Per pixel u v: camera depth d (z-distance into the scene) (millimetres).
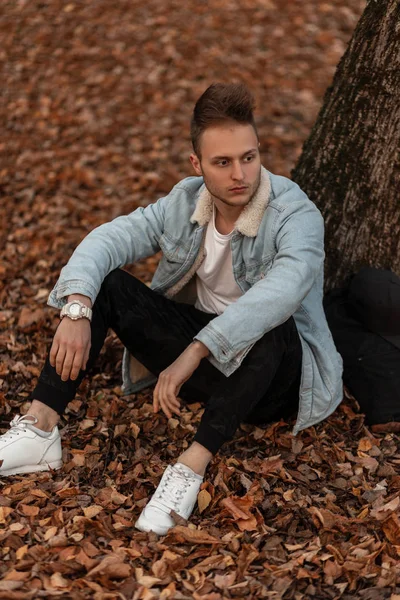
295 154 6312
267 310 2443
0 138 6523
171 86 7383
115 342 3592
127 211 5422
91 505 2553
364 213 3297
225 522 2496
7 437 2631
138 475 2738
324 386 2816
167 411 2432
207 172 2502
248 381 2486
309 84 7516
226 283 2838
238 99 2402
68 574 2230
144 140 6508
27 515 2486
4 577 2184
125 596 2148
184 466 2477
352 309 3221
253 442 2977
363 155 3240
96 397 3254
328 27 8508
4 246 4883
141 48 8016
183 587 2199
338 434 3018
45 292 4281
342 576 2268
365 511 2545
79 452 2865
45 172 5918
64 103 7094
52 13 8672
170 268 2861
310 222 2623
